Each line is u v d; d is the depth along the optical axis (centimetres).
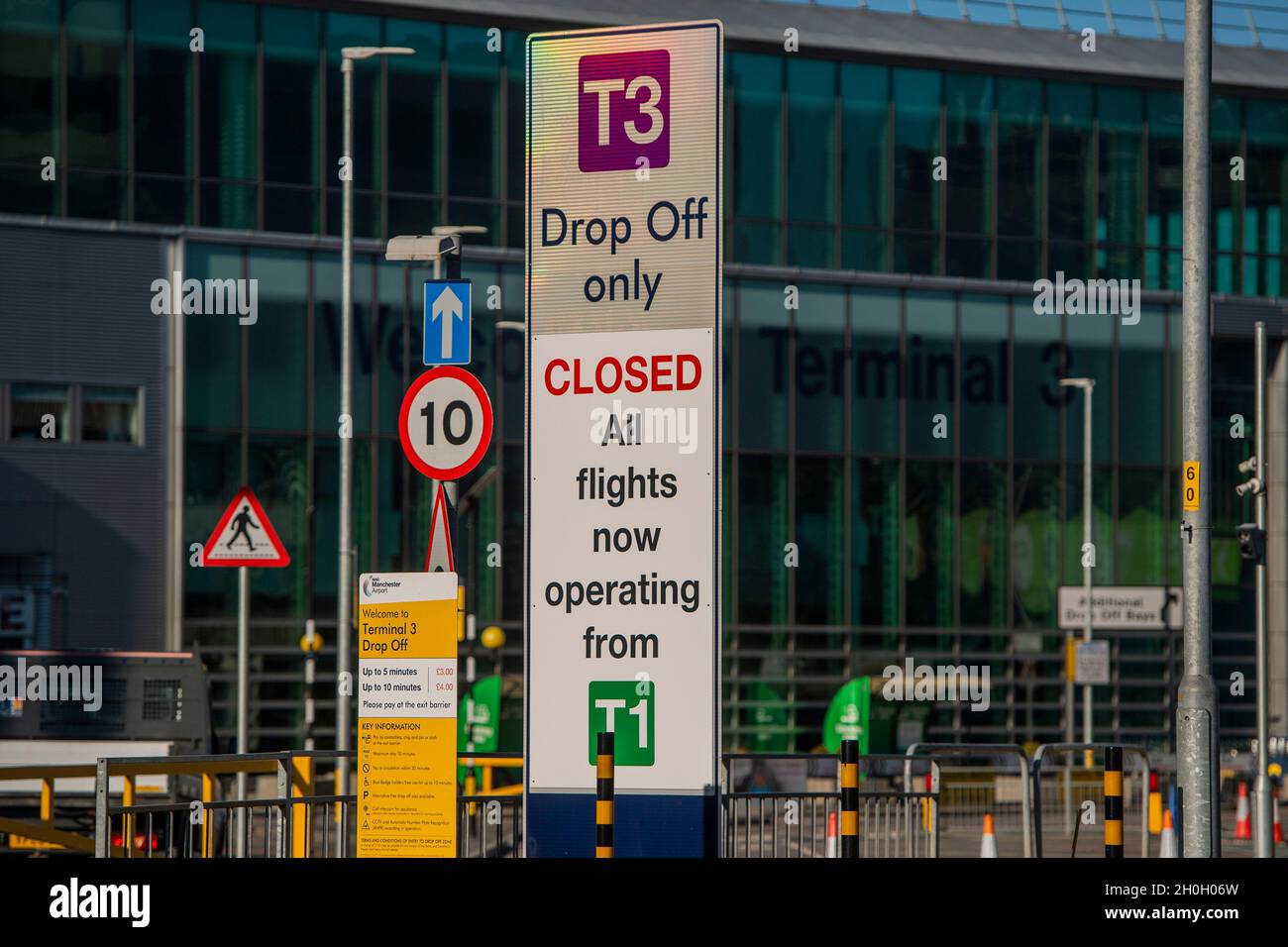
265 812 1302
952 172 3916
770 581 3750
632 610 1110
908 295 3856
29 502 3322
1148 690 4050
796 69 3816
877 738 3666
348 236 3033
